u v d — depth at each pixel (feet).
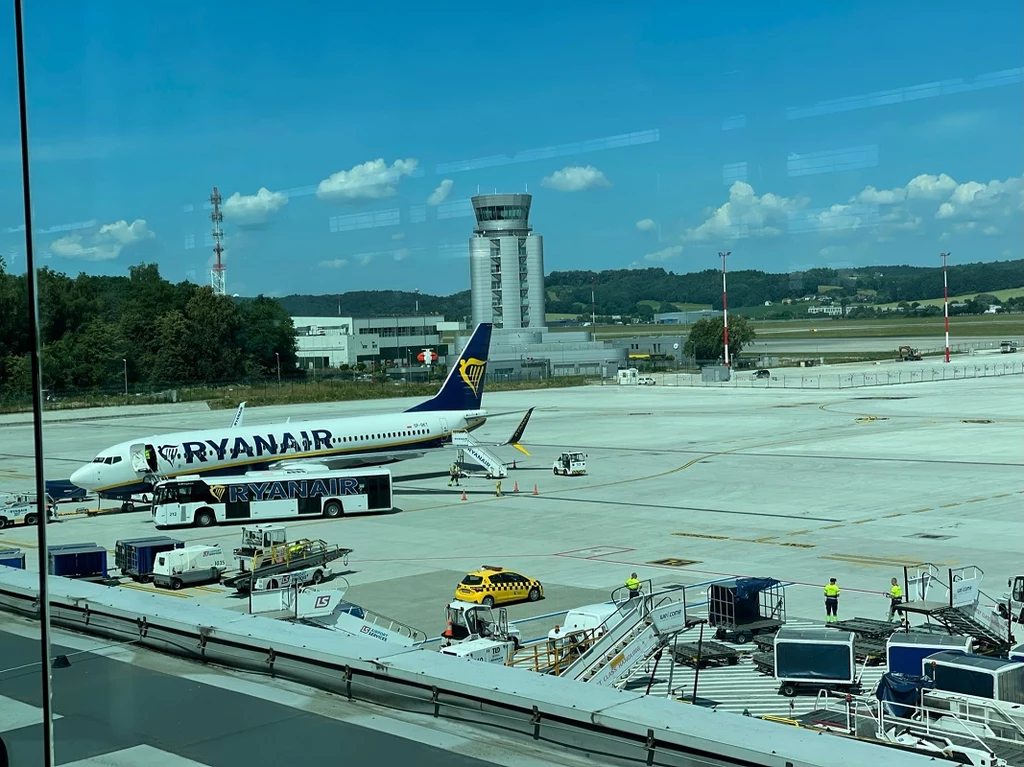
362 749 51.75
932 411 406.62
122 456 226.58
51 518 217.77
